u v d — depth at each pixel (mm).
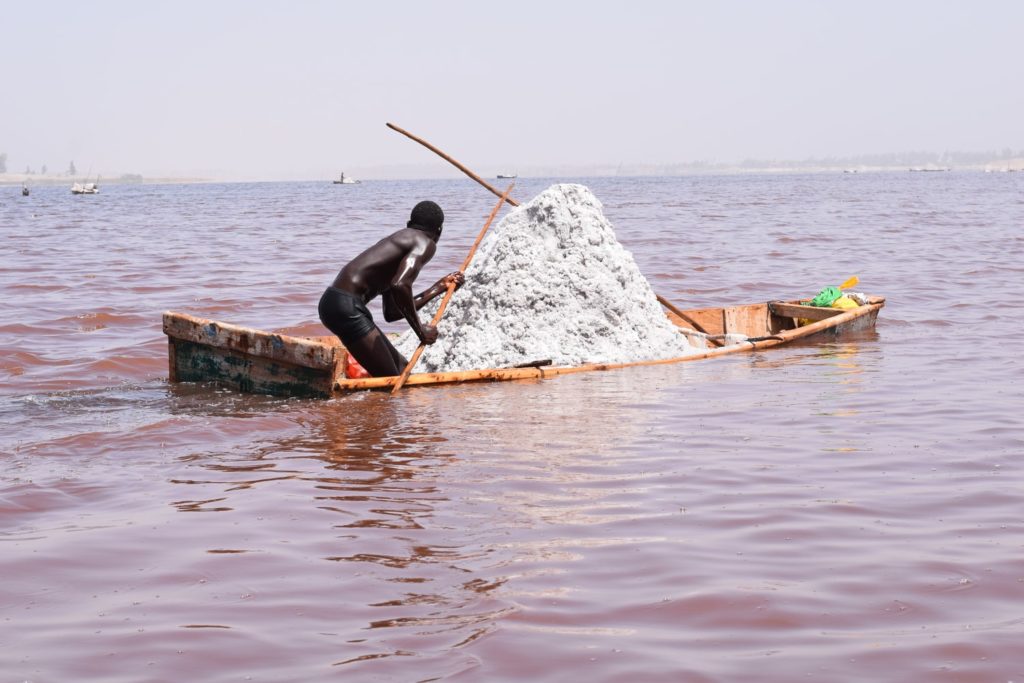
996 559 4406
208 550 4602
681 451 6430
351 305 8766
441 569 4344
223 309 14586
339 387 8320
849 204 57875
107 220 47188
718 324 12172
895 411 7664
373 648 3576
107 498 5477
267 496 5457
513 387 8805
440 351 10078
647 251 24312
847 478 5766
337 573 4305
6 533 4891
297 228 37406
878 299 13000
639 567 4355
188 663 3477
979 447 6477
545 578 4234
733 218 41750
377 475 5875
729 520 5000
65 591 4141
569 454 6355
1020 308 14219
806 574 4262
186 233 34375
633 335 10305
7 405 8188
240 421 7375
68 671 3424
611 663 3443
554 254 10273
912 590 4070
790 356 10562
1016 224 35031
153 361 10516
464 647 3576
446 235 29984
